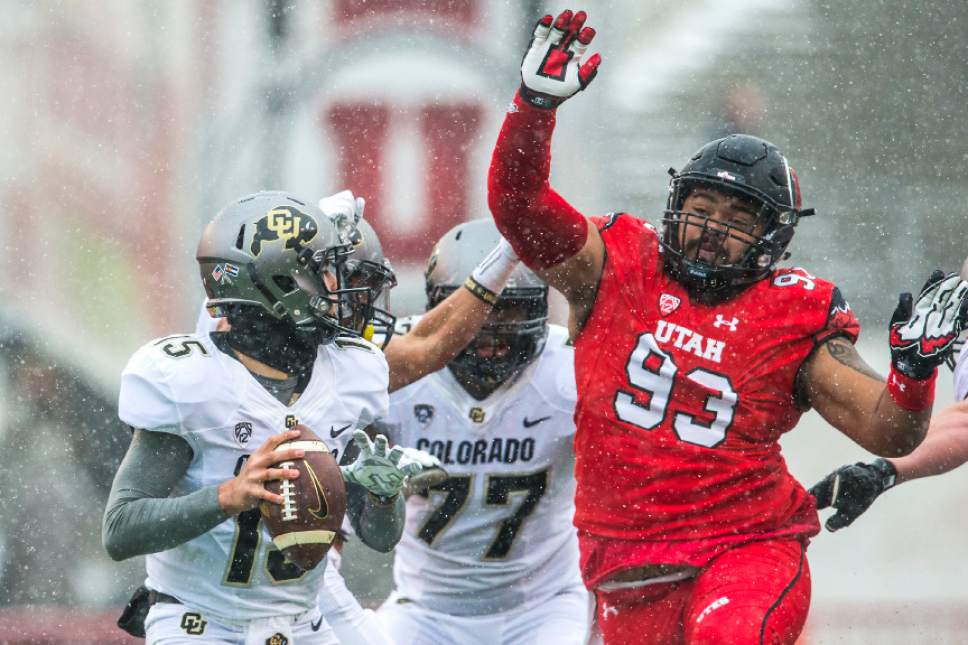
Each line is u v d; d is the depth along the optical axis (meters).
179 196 39.16
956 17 43.59
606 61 42.00
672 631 14.15
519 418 17.58
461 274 17.44
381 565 30.77
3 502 33.62
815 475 34.06
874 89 44.22
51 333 37.66
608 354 14.09
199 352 12.77
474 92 39.50
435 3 39.12
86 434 36.03
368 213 39.75
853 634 26.88
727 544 13.80
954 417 15.81
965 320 12.55
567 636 17.94
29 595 31.88
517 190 13.70
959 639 26.47
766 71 44.31
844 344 13.88
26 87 38.66
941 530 33.25
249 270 12.84
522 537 18.05
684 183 13.90
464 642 18.34
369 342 13.92
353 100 39.44
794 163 43.47
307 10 39.16
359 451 14.18
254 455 11.95
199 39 39.03
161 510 12.02
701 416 13.83
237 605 13.14
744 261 13.83
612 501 14.15
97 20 38.75
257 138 39.25
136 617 13.87
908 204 43.00
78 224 38.75
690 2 46.84
